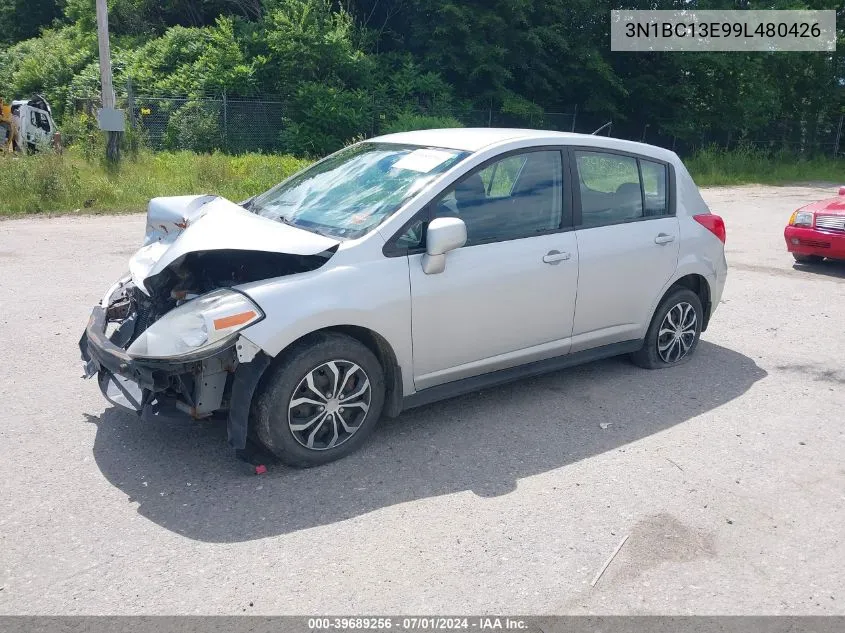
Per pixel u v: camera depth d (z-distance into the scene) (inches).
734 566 128.3
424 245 165.8
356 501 145.3
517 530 137.0
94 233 419.2
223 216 167.3
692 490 153.7
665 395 205.5
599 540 134.6
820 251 376.2
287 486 150.0
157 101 911.7
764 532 138.9
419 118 973.8
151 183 588.4
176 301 161.3
